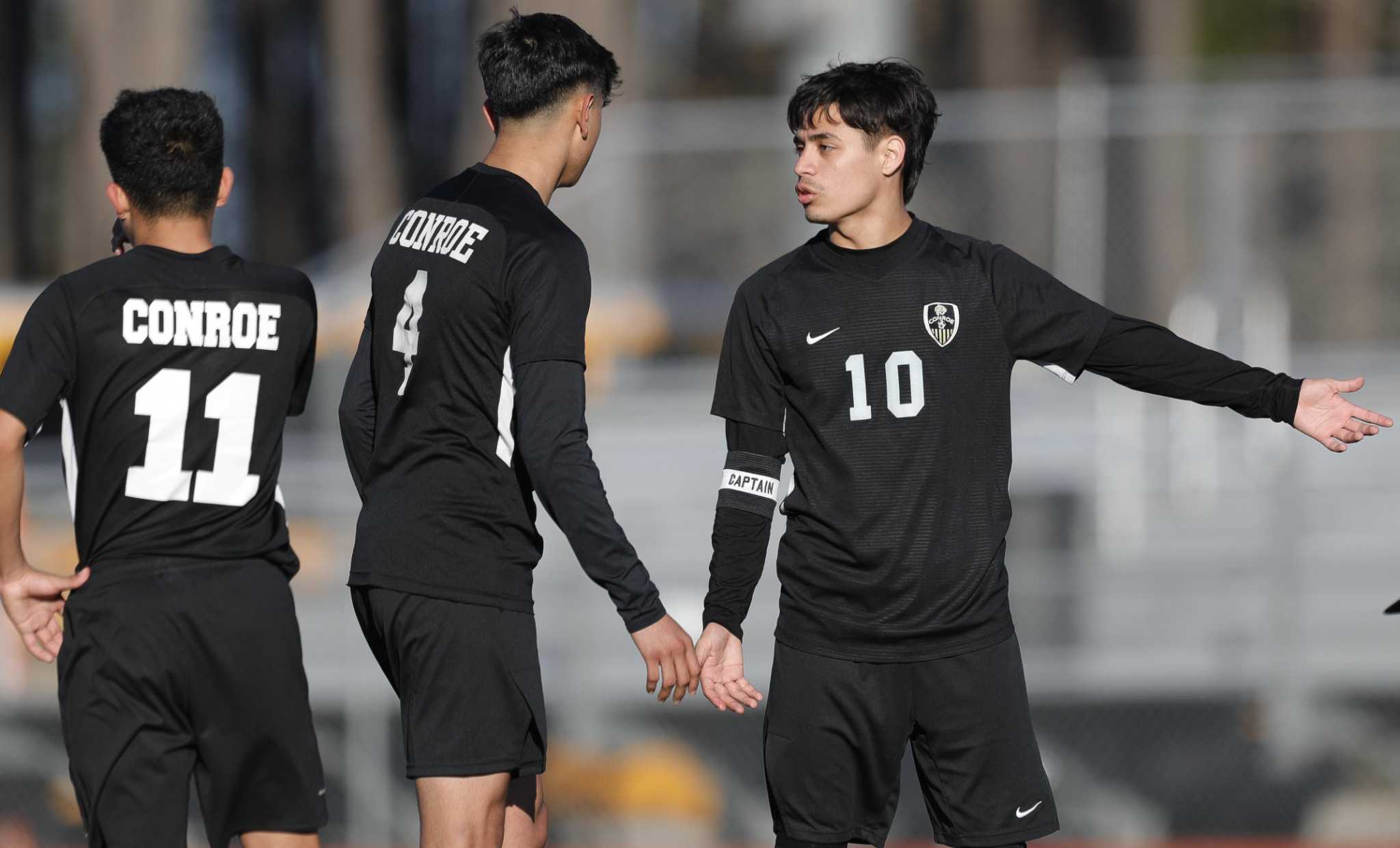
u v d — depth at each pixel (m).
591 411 31.56
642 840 28.45
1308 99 32.28
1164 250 34.16
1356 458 29.56
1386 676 28.41
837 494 12.77
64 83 67.81
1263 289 33.94
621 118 35.94
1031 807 12.98
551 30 13.04
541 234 12.52
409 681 12.80
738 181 34.38
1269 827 29.47
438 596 12.52
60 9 65.75
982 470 12.77
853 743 12.95
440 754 12.62
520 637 12.78
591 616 28.72
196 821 28.62
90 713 12.53
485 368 12.51
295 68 61.19
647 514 29.41
